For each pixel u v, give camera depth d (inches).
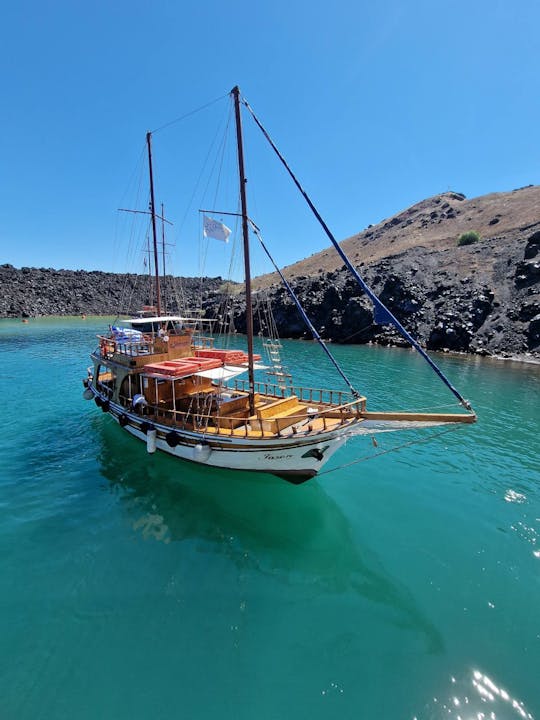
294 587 450.6
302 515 597.3
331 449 609.6
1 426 971.3
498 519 595.5
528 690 333.4
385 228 5551.2
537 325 2103.8
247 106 610.9
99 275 6786.4
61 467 740.0
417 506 630.5
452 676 346.0
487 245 3006.9
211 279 6205.7
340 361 2030.0
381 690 333.1
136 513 589.6
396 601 432.1
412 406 1174.3
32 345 2516.0
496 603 431.2
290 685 336.8
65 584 443.5
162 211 1220.5
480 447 883.4
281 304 3425.2
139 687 332.2
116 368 833.5
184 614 408.5
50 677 338.0
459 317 2448.3
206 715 311.1
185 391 805.9
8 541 516.7
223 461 641.6
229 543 526.0
